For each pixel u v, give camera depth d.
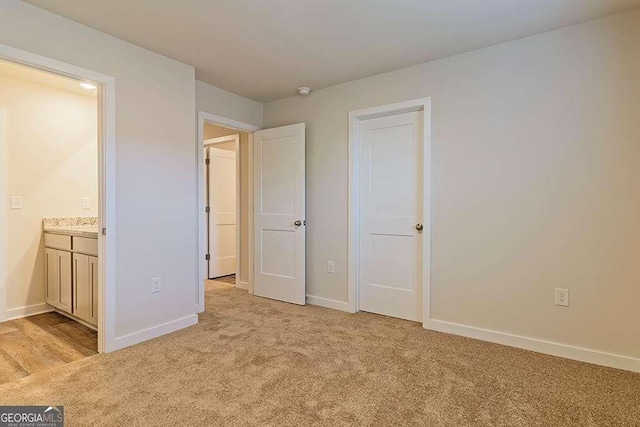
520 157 2.57
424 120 2.97
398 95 3.11
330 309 3.53
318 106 3.65
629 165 2.21
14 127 3.27
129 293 2.58
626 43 2.21
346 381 2.04
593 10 2.19
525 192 2.55
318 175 3.66
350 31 2.43
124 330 2.55
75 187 3.68
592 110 2.32
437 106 2.91
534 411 1.75
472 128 2.76
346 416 1.71
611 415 1.72
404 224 3.21
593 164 2.32
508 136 2.61
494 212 2.67
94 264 2.81
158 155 2.78
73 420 1.67
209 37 2.52
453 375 2.12
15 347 2.58
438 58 2.88
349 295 3.44
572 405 1.81
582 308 2.36
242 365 2.25
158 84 2.78
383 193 3.32
